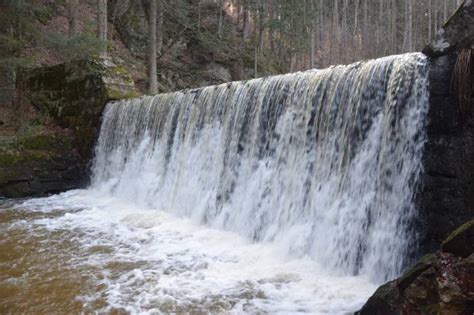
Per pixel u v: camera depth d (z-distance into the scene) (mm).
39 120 14422
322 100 6906
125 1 23547
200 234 7809
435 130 5309
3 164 11672
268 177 7711
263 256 6516
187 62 24328
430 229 5254
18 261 6348
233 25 30188
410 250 5395
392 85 5836
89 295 5117
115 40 22453
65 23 20469
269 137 7871
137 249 6918
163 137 10773
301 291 5168
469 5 5113
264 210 7574
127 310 4711
